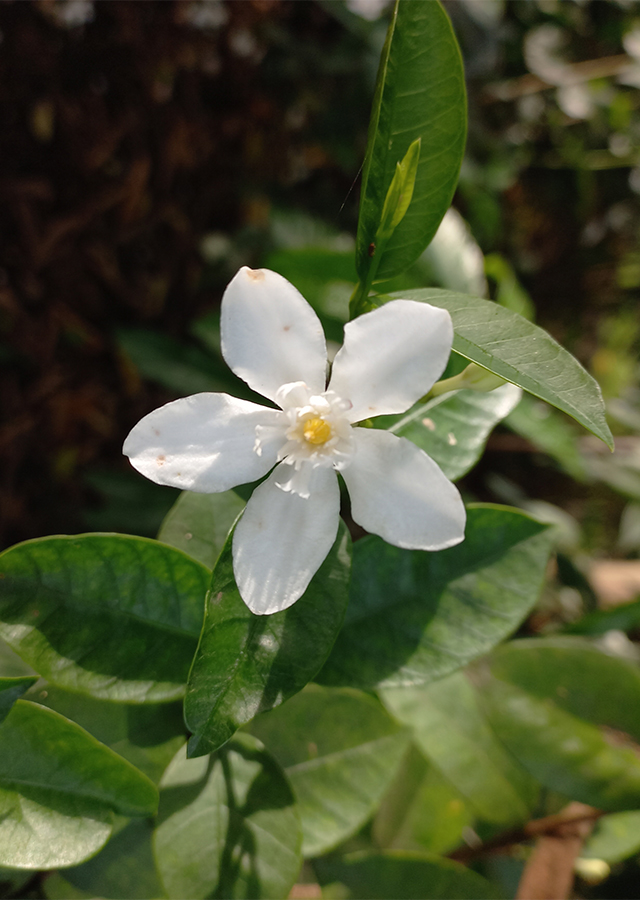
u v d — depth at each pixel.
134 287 0.28
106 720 0.13
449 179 0.12
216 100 0.28
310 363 0.12
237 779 0.12
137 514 0.25
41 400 0.27
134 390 0.28
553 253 0.38
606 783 0.14
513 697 0.15
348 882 0.14
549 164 0.35
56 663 0.12
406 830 0.15
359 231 0.12
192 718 0.11
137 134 0.26
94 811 0.11
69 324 0.27
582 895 0.17
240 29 0.27
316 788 0.13
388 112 0.12
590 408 0.11
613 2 0.34
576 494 0.35
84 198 0.26
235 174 0.29
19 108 0.24
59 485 0.28
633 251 0.38
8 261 0.25
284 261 0.21
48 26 0.24
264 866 0.12
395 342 0.11
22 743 0.11
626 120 0.35
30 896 0.13
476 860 0.16
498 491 0.28
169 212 0.27
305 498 0.12
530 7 0.32
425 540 0.11
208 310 0.29
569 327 0.40
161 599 0.12
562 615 0.23
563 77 0.33
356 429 0.12
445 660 0.13
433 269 0.21
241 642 0.11
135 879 0.12
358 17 0.27
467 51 0.29
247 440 0.12
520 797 0.15
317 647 0.11
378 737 0.14
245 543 0.11
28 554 0.12
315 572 0.12
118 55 0.25
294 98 0.28
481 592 0.13
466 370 0.13
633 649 0.19
